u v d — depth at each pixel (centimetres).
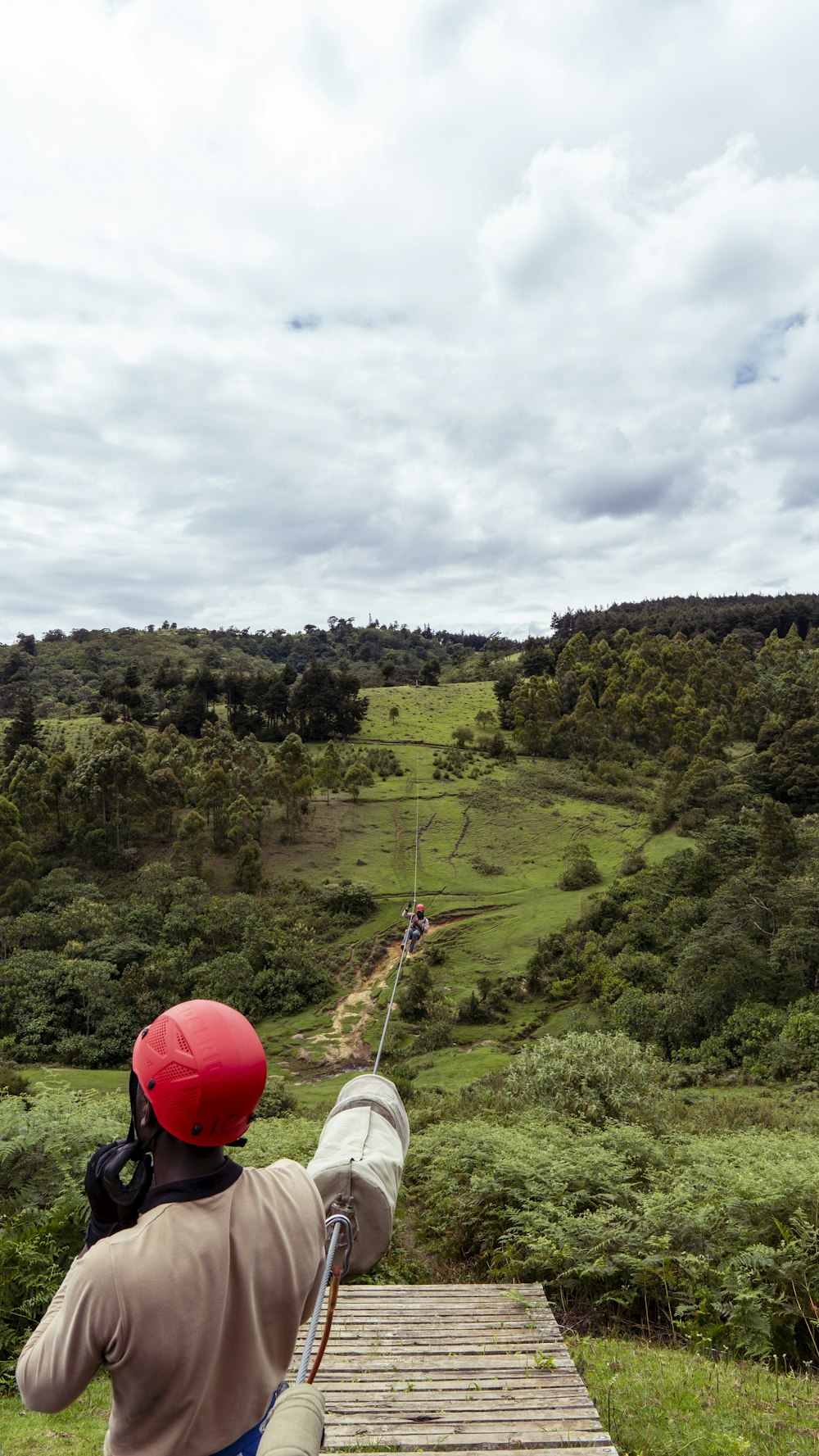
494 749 11212
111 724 12494
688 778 9488
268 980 5825
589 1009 5109
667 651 13712
